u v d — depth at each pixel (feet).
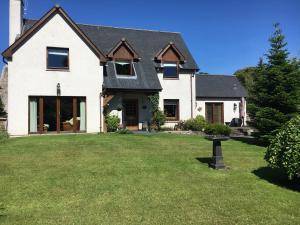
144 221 23.03
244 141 65.98
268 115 61.93
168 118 91.04
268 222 23.31
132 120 86.48
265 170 38.24
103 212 24.57
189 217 23.81
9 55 72.18
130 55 86.12
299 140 31.73
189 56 96.68
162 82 90.27
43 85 74.38
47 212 24.52
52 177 33.24
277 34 63.57
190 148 51.67
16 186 30.30
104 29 95.20
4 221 22.81
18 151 46.39
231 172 36.94
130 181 32.35
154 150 48.91
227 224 22.79
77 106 77.46
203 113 106.93
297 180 33.83
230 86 115.14
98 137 61.87
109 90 80.64
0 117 76.48
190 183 32.12
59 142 54.19
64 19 76.02
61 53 75.97
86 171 35.70
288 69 62.80
